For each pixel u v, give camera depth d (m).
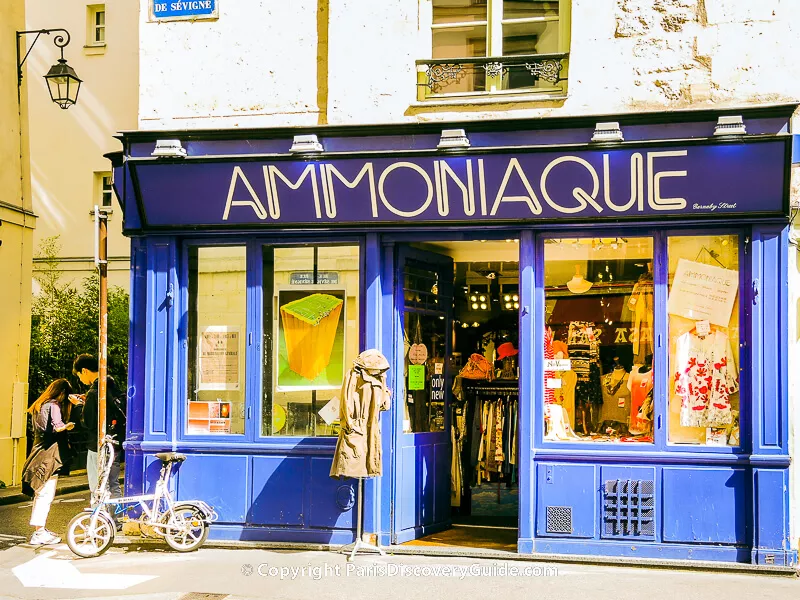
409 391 8.78
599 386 8.15
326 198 8.26
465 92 8.24
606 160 7.61
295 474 8.50
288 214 8.41
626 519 7.88
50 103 21.28
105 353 8.84
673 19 7.87
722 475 7.74
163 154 8.32
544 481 8.05
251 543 8.46
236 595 6.82
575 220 7.99
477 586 7.07
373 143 8.11
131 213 8.80
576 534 7.97
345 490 8.40
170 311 8.76
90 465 9.33
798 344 7.84
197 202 8.49
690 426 7.92
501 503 9.81
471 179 7.93
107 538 8.23
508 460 9.81
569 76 7.99
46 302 17.95
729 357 7.89
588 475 7.98
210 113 8.69
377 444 7.94
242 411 8.70
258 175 8.27
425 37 8.36
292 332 8.68
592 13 7.99
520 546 8.05
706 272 7.95
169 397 8.71
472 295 10.48
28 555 8.41
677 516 7.80
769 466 7.59
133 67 20.89
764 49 7.74
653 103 7.88
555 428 8.17
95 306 17.45
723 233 7.90
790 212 7.61
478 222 8.15
